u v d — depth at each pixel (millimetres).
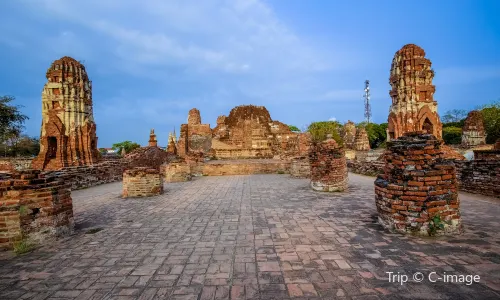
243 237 5730
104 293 3662
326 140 11430
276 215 7488
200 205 9188
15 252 5145
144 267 4406
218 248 5148
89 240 5801
